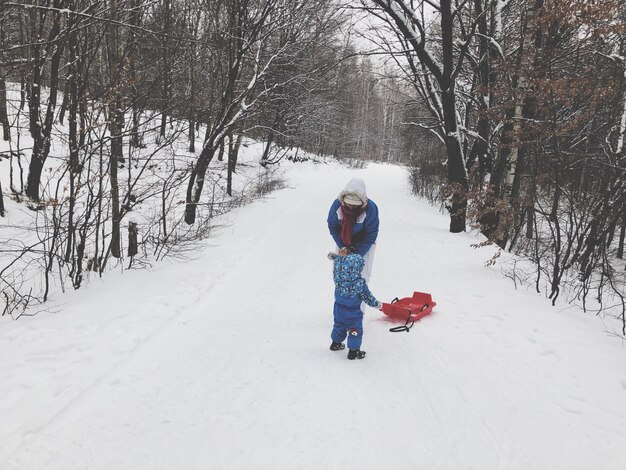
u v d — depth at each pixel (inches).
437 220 586.2
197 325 212.2
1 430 129.6
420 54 451.2
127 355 178.5
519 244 509.7
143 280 277.0
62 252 304.7
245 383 159.3
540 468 115.2
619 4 255.8
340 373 166.9
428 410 142.7
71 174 272.4
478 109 542.6
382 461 119.5
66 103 426.6
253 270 307.9
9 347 182.9
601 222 271.1
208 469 116.4
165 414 140.3
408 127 962.1
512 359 173.0
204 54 588.4
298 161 1475.1
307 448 124.6
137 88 375.2
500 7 476.1
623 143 327.6
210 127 538.3
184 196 606.9
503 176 522.0
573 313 227.3
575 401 143.5
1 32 438.0
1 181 506.9
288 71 621.0
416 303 233.9
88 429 131.9
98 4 293.0
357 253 188.2
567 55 341.4
